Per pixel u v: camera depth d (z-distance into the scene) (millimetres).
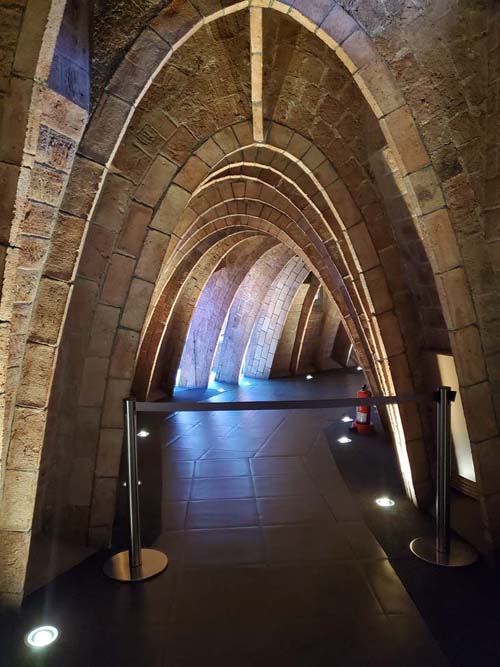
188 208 8445
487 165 3990
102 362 4672
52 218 3191
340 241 6672
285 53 4812
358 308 7383
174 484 6562
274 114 5297
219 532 5055
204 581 4109
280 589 3977
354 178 5551
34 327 3500
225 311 14195
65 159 3158
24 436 3490
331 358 20875
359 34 3781
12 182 2678
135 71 3629
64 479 4668
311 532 5035
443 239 4152
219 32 4500
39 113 2678
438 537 4461
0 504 3500
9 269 2771
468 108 3941
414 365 5855
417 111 3941
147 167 4742
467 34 3793
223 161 6383
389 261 5703
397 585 4008
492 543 4359
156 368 12859
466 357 4254
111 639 3365
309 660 3146
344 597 3848
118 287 4695
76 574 4230
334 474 6949
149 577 4141
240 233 12188
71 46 3217
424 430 5770
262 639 3359
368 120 5133
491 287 4172
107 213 4609
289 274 15664
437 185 4070
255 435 9305
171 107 4793
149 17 3584
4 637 3393
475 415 4277
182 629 3475
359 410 9500
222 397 13336
